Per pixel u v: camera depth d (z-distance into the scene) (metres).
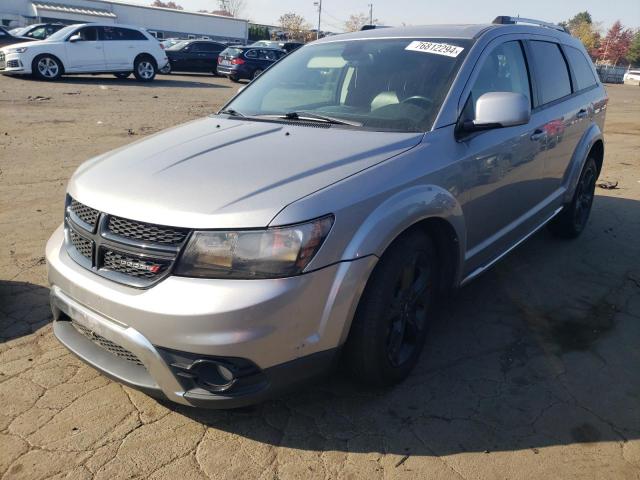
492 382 2.92
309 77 3.66
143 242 2.26
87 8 44.81
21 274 3.99
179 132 3.17
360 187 2.40
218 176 2.42
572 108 4.38
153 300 2.18
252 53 21.53
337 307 2.30
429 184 2.71
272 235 2.15
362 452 2.41
